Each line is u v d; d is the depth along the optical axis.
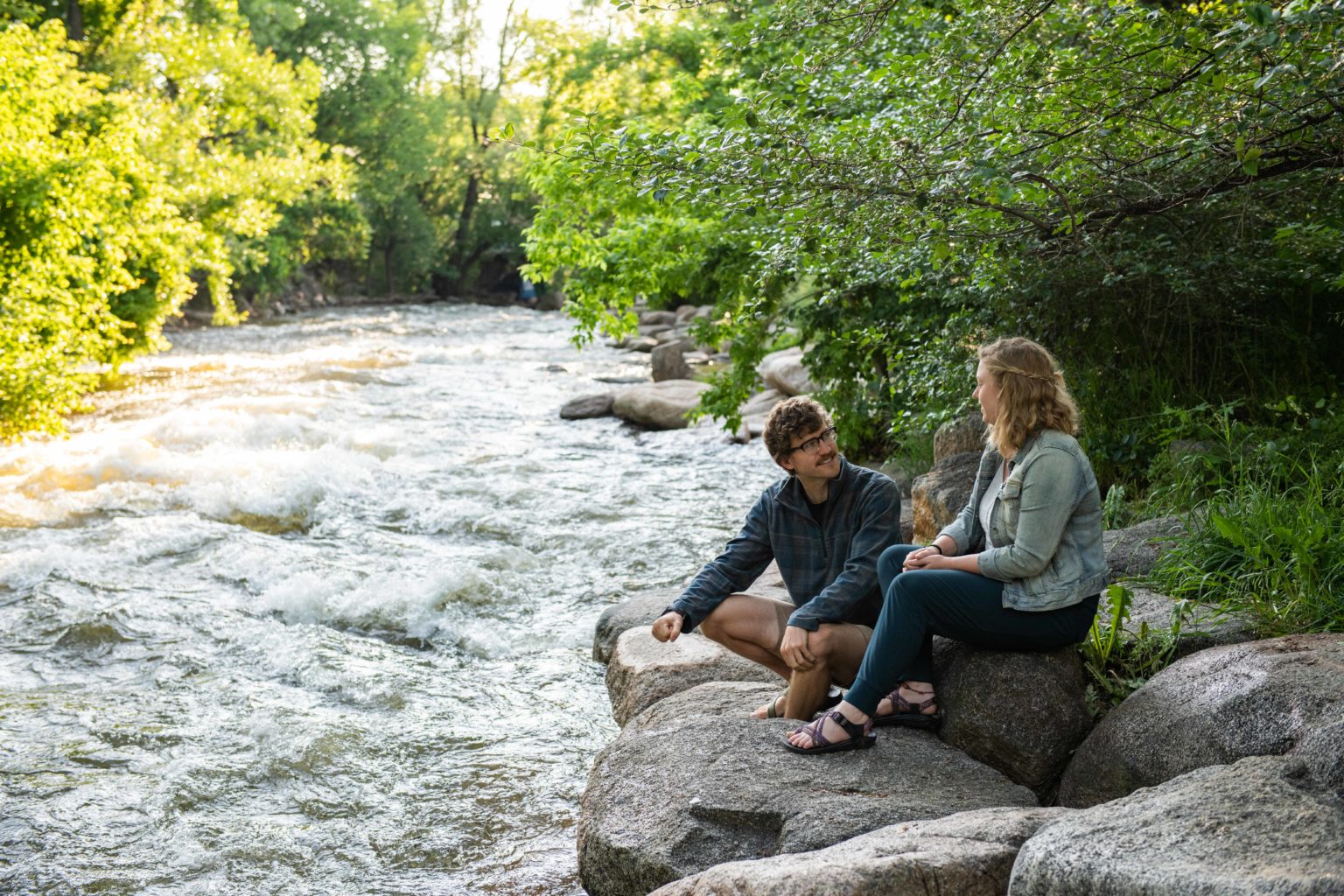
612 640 6.35
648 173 4.61
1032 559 3.64
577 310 11.06
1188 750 3.46
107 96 17.98
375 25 40.97
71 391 13.45
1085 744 3.77
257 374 19.77
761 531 4.44
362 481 11.01
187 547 8.68
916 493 7.34
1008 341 3.75
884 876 2.86
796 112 4.62
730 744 3.94
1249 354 7.04
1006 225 4.88
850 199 4.53
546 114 23.34
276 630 6.91
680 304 33.06
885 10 4.89
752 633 4.45
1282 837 2.58
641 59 20.20
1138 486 6.77
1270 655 3.63
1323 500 5.19
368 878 4.15
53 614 7.17
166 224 17.34
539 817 4.58
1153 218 6.52
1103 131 4.48
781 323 10.87
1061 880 2.65
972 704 3.90
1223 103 4.36
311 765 5.07
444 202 51.94
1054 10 4.64
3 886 4.08
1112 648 4.29
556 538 9.02
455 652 6.69
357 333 29.77
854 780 3.65
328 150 39.31
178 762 5.10
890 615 3.79
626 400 15.05
